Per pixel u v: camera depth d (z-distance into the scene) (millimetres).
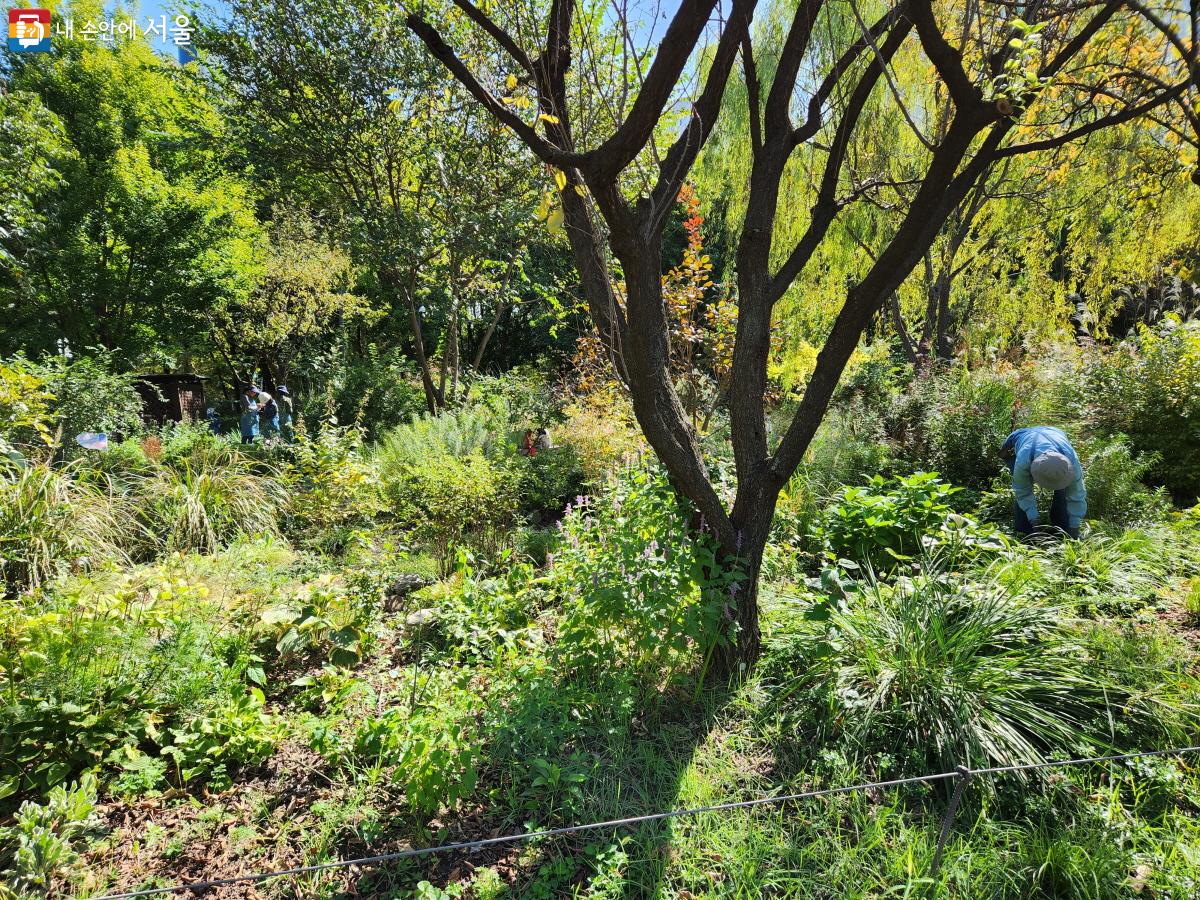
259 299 16797
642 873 2447
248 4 9898
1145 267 11141
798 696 3393
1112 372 7785
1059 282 12492
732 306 7734
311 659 4047
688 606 3406
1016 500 5508
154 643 3459
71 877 2408
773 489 3664
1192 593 4129
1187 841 2541
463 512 6410
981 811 2670
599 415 9109
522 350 24047
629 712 3297
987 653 3516
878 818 2619
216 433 13969
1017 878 2430
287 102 10617
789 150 3602
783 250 10688
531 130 2662
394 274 11586
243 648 3814
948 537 4660
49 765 2850
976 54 3973
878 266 3270
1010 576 4020
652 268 3314
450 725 2811
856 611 3754
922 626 3469
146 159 15578
